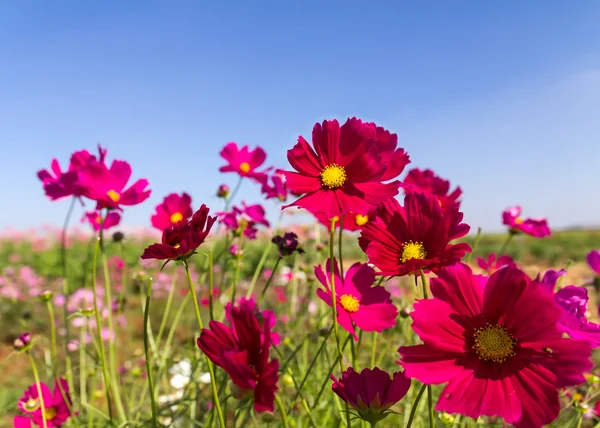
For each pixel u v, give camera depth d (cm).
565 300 26
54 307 140
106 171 44
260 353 24
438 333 24
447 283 24
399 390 26
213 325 25
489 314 24
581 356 21
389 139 34
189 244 26
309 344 74
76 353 89
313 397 60
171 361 77
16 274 201
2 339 123
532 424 21
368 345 74
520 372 22
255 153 65
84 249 256
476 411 22
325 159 33
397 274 28
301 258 85
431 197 29
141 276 69
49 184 49
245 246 68
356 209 31
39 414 47
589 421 62
